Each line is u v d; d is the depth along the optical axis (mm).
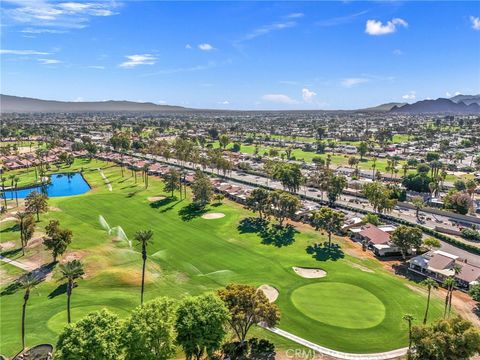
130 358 43438
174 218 125812
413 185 163750
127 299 71375
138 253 95062
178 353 55688
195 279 82312
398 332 61625
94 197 149375
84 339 42344
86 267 85188
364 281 80125
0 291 75625
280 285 78625
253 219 123938
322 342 58875
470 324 48188
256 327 62500
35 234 103062
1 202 146375
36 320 63844
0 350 55062
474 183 154875
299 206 118562
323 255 95000
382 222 123500
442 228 113875
